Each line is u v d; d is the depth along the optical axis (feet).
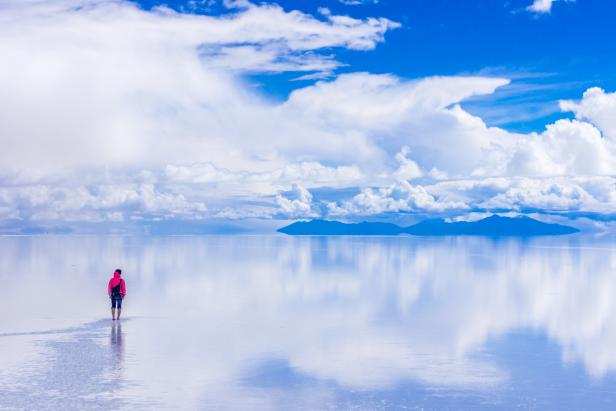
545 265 252.62
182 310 119.14
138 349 84.74
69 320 106.73
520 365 77.92
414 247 476.13
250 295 142.72
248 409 61.52
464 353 84.07
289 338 93.25
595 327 103.09
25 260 267.39
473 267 238.27
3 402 62.08
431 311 120.06
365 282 174.91
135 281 174.40
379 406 62.69
